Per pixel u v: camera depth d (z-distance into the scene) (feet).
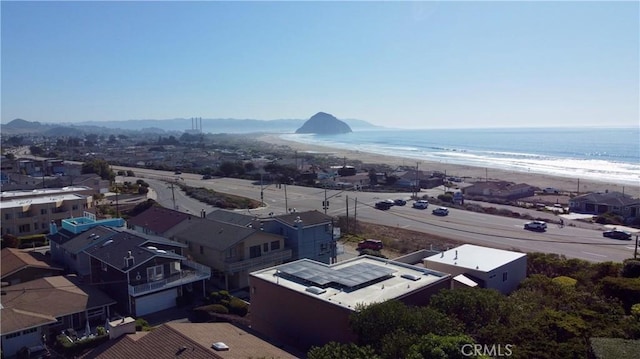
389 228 223.30
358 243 194.49
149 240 139.44
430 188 372.17
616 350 62.23
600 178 460.55
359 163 602.85
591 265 139.03
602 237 204.54
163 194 339.36
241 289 144.15
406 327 73.05
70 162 502.79
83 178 347.56
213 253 146.72
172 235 163.12
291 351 93.45
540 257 147.43
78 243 156.56
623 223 240.32
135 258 129.70
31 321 105.19
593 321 76.89
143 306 124.57
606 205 264.93
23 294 121.70
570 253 177.27
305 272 108.58
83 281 140.46
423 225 230.07
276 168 465.06
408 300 96.37
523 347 66.90
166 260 132.16
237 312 123.44
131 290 122.93
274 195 329.11
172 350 77.66
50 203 226.17
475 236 206.28
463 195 318.86
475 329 79.00
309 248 162.30
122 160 643.86
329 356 67.41
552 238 202.28
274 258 152.15
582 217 254.88
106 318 120.78
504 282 124.88
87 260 150.71
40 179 351.67
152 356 77.41
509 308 83.61
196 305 130.31
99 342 103.96
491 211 265.34
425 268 117.29
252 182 404.36
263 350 82.84
